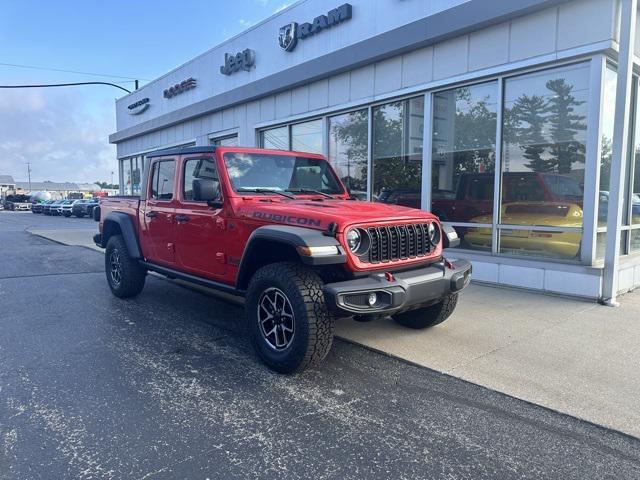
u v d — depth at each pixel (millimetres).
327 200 5082
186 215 5184
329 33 10203
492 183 7527
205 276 5023
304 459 2783
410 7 8375
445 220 8234
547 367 4148
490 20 7000
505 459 2795
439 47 7957
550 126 6809
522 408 3428
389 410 3395
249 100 12680
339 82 9953
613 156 6004
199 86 15359
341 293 3557
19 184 126125
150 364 4242
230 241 4586
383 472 2662
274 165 5195
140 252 6293
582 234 6504
